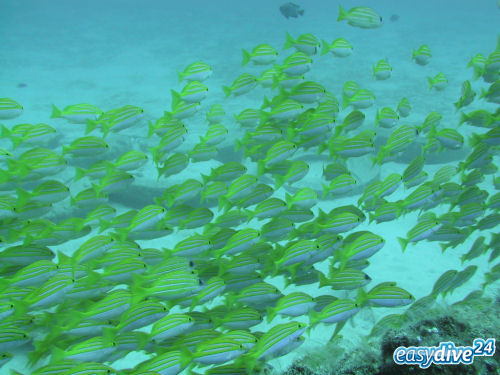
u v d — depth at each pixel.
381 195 5.36
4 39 35.19
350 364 2.79
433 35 36.66
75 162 11.45
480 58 7.04
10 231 4.61
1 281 3.64
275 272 4.31
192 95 6.62
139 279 3.62
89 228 5.20
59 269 3.91
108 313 3.38
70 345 3.47
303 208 5.15
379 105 17.77
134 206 9.85
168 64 26.78
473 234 8.23
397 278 6.87
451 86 20.89
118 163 5.60
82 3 76.31
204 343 2.94
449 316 2.88
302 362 2.89
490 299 3.39
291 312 3.60
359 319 5.61
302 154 11.98
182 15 53.56
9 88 21.53
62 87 21.97
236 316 3.57
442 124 14.94
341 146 5.76
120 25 44.38
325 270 7.03
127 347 3.20
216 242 4.54
